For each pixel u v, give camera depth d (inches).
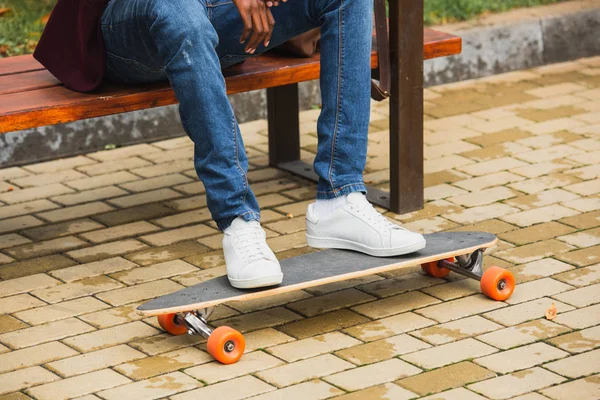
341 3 147.9
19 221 190.5
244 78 166.2
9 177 214.5
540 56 287.3
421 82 185.8
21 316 152.6
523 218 186.7
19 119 149.2
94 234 184.2
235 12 154.4
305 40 174.1
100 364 138.3
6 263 171.8
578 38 292.5
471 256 157.3
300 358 138.7
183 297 139.0
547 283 160.2
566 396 127.7
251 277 138.5
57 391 131.3
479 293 157.6
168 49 141.5
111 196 202.8
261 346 142.2
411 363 136.8
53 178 213.6
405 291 158.9
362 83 149.9
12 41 256.5
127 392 130.7
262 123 249.8
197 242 180.7
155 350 141.9
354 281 162.9
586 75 278.5
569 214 188.1
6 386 132.7
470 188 202.1
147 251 176.6
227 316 151.2
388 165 219.6
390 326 147.5
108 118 230.8
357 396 128.6
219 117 141.2
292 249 176.6
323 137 152.6
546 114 247.1
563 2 301.0
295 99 214.5
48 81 165.3
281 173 215.0
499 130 236.4
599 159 216.5
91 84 158.1
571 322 147.5
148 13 143.6
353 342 143.0
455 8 287.9
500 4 295.4
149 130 237.1
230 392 130.3
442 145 227.5
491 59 279.3
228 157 142.2
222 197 142.9
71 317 152.3
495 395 128.3
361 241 151.0
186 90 140.9
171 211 195.0
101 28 155.1
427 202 195.5
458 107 254.1
